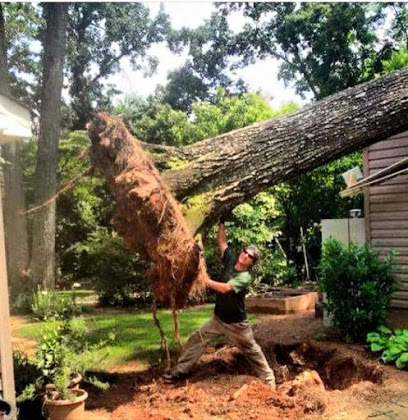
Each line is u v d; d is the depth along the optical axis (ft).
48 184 45.55
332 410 13.61
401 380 15.93
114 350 20.70
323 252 22.11
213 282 15.81
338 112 19.52
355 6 67.82
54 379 13.56
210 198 16.72
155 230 14.66
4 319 12.59
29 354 19.19
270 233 38.91
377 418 13.00
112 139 15.03
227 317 16.30
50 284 44.34
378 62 66.95
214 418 13.23
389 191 25.13
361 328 20.54
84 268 51.39
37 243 44.37
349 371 18.15
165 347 17.63
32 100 69.92
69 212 52.80
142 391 15.72
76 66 77.46
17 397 13.47
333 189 45.14
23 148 57.93
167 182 16.20
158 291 15.65
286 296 32.68
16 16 69.00
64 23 48.73
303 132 18.61
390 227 25.04
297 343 20.86
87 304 36.86
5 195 45.80
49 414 13.11
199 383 16.20
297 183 45.75
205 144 17.61
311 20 74.18
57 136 47.14
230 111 53.67
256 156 17.66
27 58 71.67
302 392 14.52
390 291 20.81
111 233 39.65
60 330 15.49
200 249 15.11
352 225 25.81
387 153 25.73
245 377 16.85
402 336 18.43
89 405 14.80
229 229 36.35
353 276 20.27
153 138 65.00
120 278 35.91
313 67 74.49
